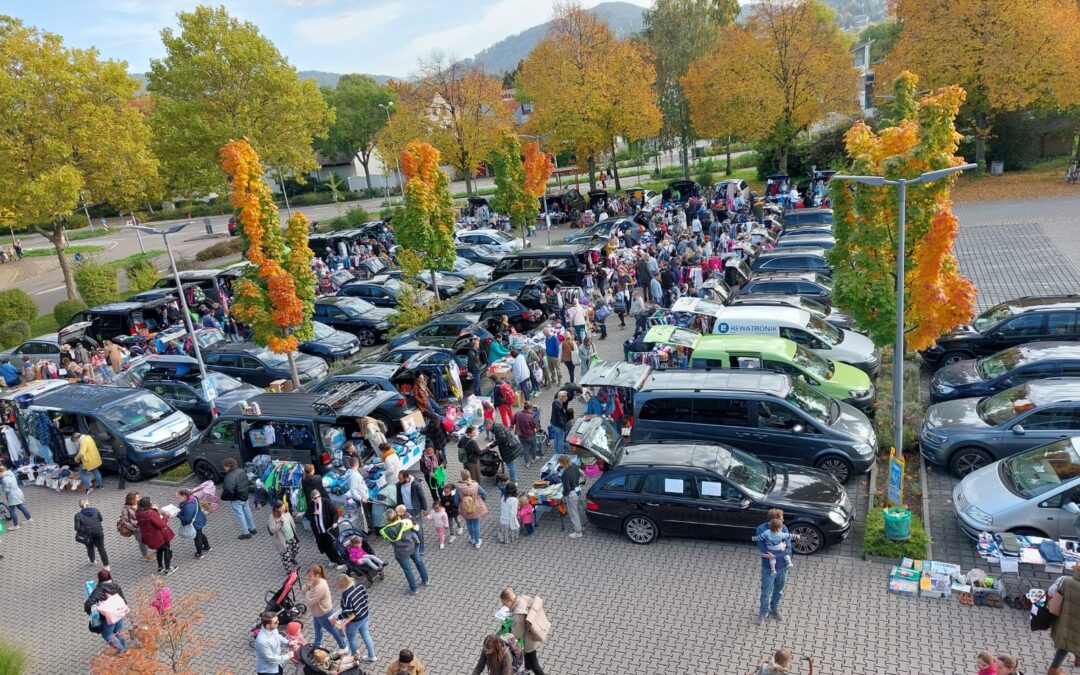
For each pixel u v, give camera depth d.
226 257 50.09
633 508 12.38
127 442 16.89
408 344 22.41
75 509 16.38
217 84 45.38
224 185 46.66
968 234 31.70
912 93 16.69
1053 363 14.62
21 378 25.70
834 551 11.77
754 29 46.03
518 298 24.97
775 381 14.30
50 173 32.94
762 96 44.69
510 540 13.12
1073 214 32.69
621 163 83.69
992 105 39.81
